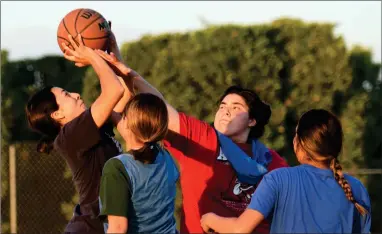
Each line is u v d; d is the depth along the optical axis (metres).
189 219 13.77
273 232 11.74
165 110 11.98
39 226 35.78
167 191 12.34
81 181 13.56
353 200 11.74
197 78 32.19
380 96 38.56
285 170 11.87
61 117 14.34
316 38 34.16
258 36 32.88
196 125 13.86
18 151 35.84
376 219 37.69
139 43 34.19
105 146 13.85
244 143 14.95
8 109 40.16
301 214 11.59
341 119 36.25
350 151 36.09
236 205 13.74
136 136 11.84
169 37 33.62
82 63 14.20
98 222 13.42
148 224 12.12
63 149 13.35
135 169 11.88
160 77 32.88
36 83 42.41
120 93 13.20
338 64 34.41
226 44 32.41
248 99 14.91
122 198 11.65
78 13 14.70
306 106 34.03
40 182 35.84
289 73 33.97
